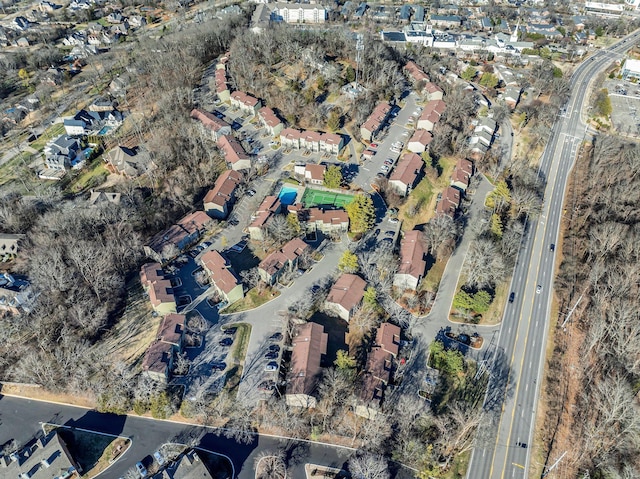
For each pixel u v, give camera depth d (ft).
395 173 606.55
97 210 527.81
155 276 464.24
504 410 387.96
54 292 453.58
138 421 372.99
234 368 405.18
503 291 489.67
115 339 424.05
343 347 426.51
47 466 335.06
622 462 351.67
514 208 593.42
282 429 368.27
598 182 618.44
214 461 348.18
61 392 390.01
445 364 406.62
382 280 481.46
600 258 495.82
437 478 346.95
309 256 507.30
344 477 341.00
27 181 616.80
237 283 454.81
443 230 518.37
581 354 428.97
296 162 640.99
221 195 563.48
